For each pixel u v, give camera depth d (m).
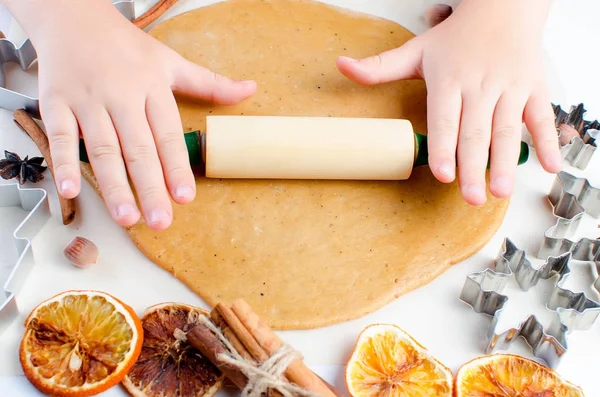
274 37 0.66
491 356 0.52
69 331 0.50
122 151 0.55
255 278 0.54
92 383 0.48
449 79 0.60
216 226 0.56
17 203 0.57
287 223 0.56
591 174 0.63
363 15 0.68
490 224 0.58
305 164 0.57
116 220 0.52
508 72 0.60
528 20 0.64
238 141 0.56
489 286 0.55
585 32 0.71
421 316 0.54
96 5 0.60
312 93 0.63
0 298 0.53
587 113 0.66
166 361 0.50
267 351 0.49
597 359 0.54
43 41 0.58
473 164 0.56
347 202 0.58
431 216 0.58
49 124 0.55
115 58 0.58
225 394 0.50
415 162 0.59
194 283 0.53
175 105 0.57
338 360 0.52
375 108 0.63
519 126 0.59
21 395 0.49
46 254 0.54
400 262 0.56
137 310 0.53
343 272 0.55
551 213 0.60
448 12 0.69
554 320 0.54
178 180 0.54
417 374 0.50
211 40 0.65
